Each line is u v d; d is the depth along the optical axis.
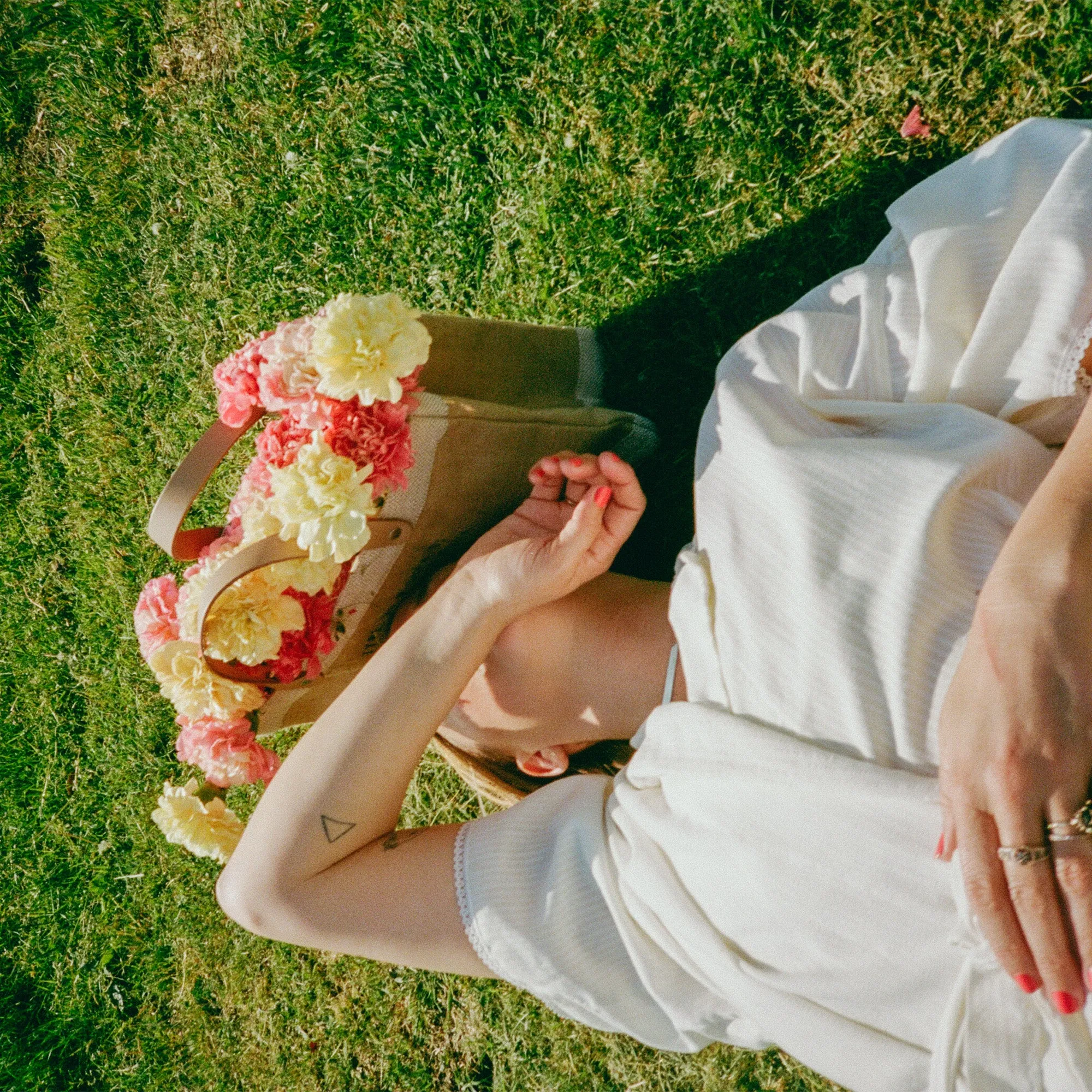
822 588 1.06
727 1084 1.86
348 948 1.24
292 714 1.56
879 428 1.18
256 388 1.35
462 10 2.04
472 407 1.47
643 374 1.92
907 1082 0.99
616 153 1.91
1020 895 0.84
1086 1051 0.87
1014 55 1.55
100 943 2.81
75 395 2.83
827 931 1.00
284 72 2.36
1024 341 1.10
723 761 1.08
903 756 0.98
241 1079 2.57
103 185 2.75
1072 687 0.84
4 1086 2.85
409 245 2.21
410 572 1.54
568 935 1.18
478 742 1.54
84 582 2.82
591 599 1.42
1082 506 0.90
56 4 2.79
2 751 2.96
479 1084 2.18
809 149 1.73
